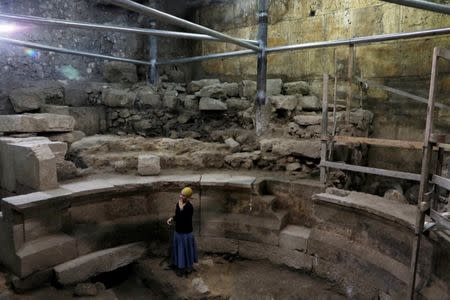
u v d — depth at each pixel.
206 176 5.01
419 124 5.37
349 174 5.09
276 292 4.03
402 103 5.52
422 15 5.20
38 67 6.43
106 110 6.93
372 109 5.87
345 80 6.12
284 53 6.85
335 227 4.20
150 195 4.82
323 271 4.26
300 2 6.53
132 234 4.73
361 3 5.80
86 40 7.03
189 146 5.90
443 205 4.20
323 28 6.31
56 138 5.24
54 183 4.24
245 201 4.77
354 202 3.79
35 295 3.71
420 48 5.26
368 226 3.81
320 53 6.38
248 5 7.21
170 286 4.12
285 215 4.69
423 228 2.82
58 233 4.11
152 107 7.00
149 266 4.52
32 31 6.29
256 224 4.67
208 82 7.27
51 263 3.91
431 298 2.94
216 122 6.82
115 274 4.52
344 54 6.08
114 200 4.58
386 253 3.61
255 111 6.16
